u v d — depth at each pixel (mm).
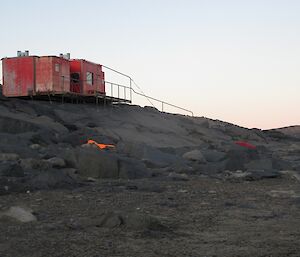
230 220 8867
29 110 32031
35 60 35812
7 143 21484
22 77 36000
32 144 22938
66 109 36562
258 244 6793
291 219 9008
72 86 38625
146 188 13883
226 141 42188
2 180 12875
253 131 53625
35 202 10945
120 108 44594
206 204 10984
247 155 22875
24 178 13984
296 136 61156
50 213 9453
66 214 9359
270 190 14070
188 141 37094
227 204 10984
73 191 13070
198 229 7973
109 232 7508
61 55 39094
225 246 6668
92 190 13352
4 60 36406
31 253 6160
